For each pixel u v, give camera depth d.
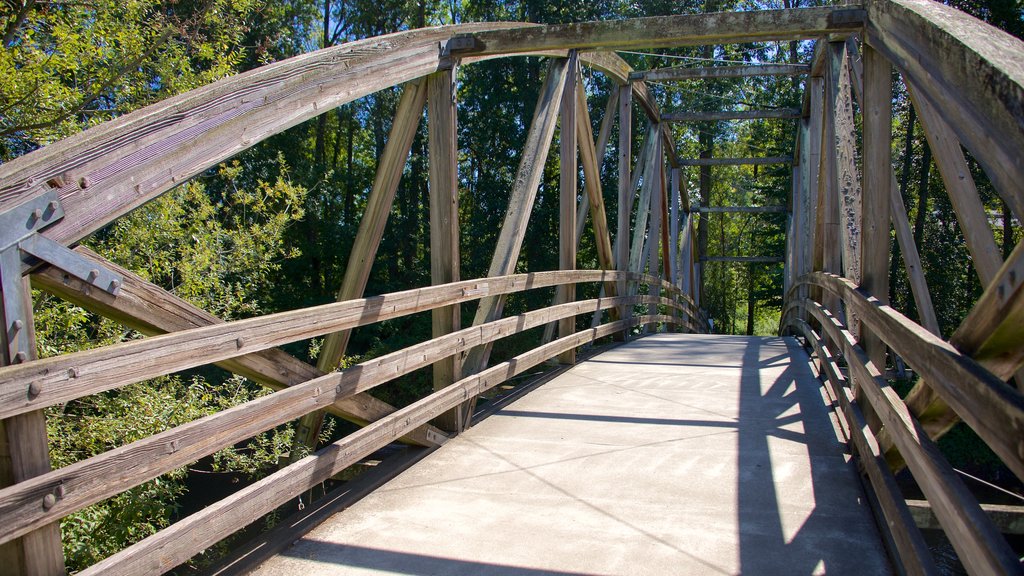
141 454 1.87
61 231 1.74
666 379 6.13
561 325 6.61
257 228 7.68
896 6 2.21
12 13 5.95
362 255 4.04
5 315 1.58
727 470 3.52
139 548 1.86
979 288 20.97
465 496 3.18
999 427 1.21
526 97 22.66
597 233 7.50
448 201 4.14
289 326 2.52
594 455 3.79
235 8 7.84
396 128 4.05
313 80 2.83
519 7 23.86
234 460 7.51
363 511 3.01
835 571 2.39
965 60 1.47
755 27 4.43
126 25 6.84
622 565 2.46
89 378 1.69
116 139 1.92
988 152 1.33
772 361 7.29
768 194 28.48
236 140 2.39
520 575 2.39
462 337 4.16
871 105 3.15
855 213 4.10
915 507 3.05
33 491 1.57
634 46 4.75
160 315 2.04
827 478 3.36
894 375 5.52
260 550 2.55
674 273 15.78
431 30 3.91
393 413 3.38
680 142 30.86
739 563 2.47
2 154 6.17
